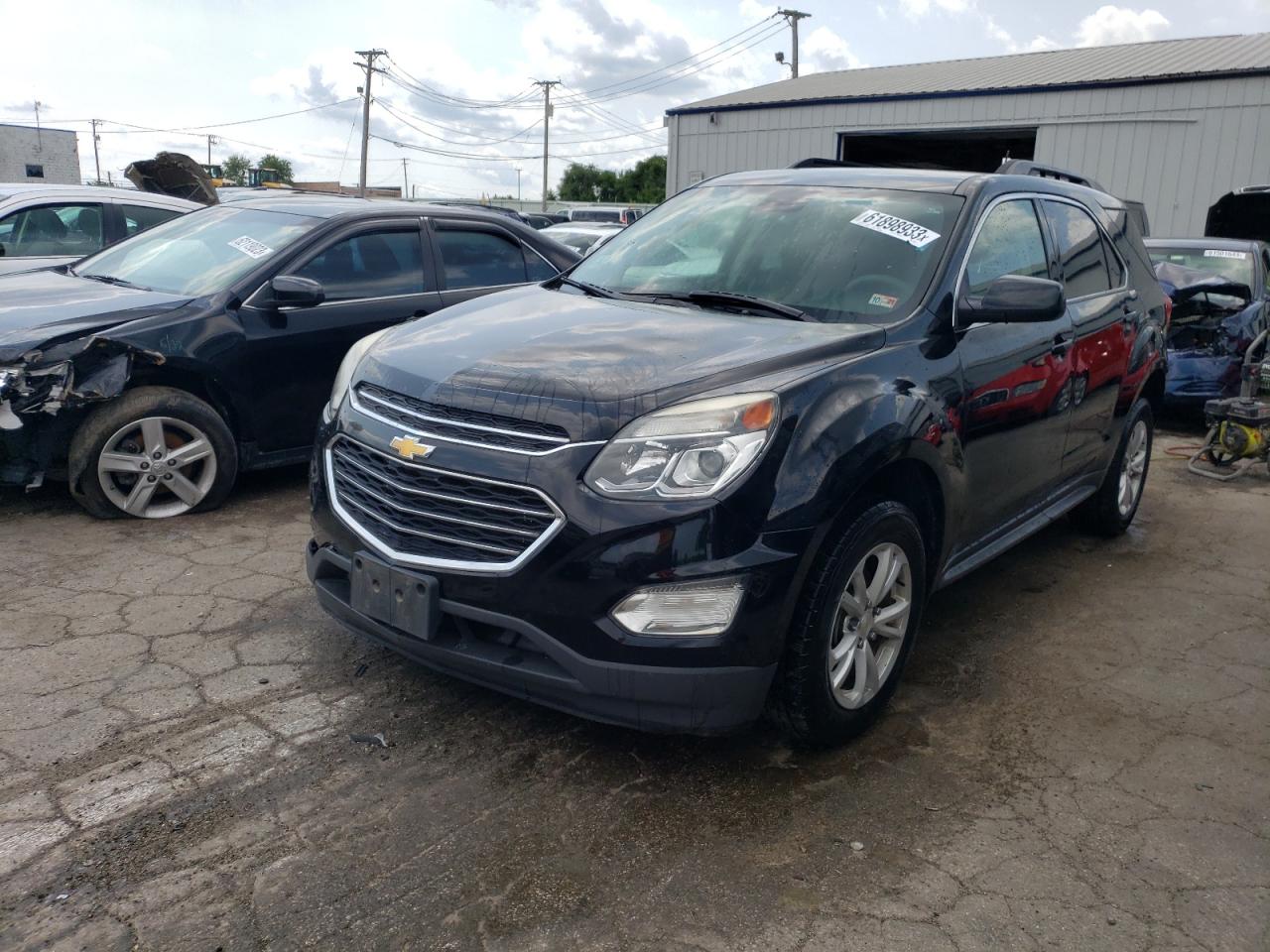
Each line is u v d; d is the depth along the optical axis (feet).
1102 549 17.66
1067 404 14.20
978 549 13.07
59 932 7.60
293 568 14.92
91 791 9.34
